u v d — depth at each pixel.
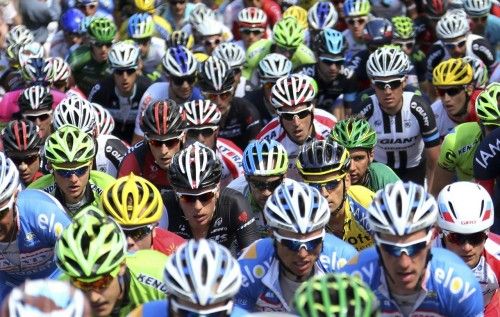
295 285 13.84
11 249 15.99
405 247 12.26
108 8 39.25
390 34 28.92
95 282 12.05
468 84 22.52
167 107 19.38
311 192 13.29
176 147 19.34
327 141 16.56
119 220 14.52
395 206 12.28
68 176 17.28
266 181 16.95
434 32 35.72
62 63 27.02
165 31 36.44
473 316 13.11
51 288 8.86
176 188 16.39
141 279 13.41
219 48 28.20
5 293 16.83
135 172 19.94
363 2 33.91
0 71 30.17
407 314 13.29
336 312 9.43
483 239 14.48
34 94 22.27
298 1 40.47
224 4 41.53
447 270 12.94
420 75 33.69
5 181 14.95
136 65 26.06
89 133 20.02
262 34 33.06
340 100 28.55
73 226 12.23
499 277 14.98
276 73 25.06
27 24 37.56
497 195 18.92
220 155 20.91
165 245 15.34
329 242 14.20
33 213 15.77
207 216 16.62
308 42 35.19
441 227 14.56
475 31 33.53
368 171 18.66
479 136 20.09
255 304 14.17
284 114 20.50
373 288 13.06
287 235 13.05
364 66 28.97
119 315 13.02
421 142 23.14
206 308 10.88
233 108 24.38
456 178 21.20
